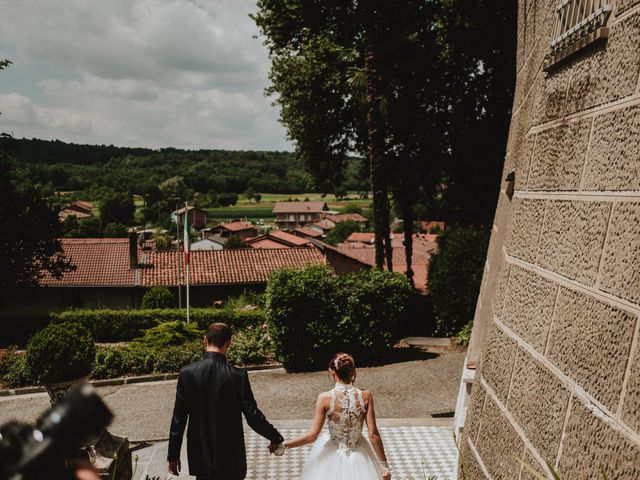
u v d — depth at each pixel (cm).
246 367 1881
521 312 281
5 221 3494
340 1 2633
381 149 2250
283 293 1789
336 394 558
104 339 3394
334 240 13338
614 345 183
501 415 285
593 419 189
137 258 4584
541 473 224
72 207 16275
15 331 3350
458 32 2470
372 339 1819
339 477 543
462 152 2820
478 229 2119
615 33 212
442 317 2114
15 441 128
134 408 1456
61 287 4425
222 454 491
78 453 136
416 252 7494
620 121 201
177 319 3334
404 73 2648
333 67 2734
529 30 484
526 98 452
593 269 206
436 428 926
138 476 763
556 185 260
